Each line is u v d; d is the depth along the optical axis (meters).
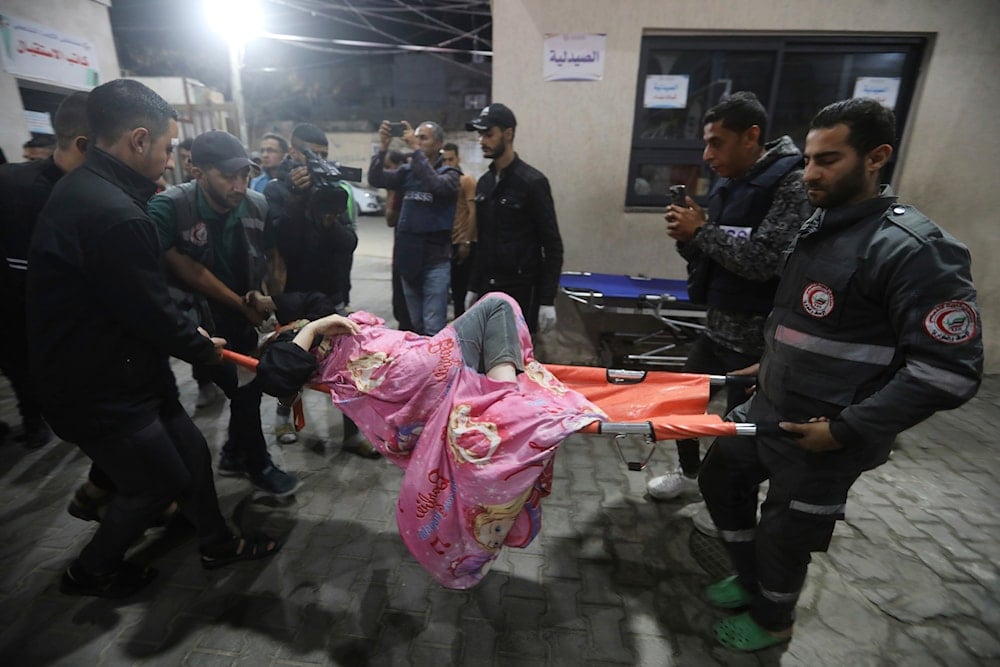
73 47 4.35
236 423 2.45
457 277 4.44
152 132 1.58
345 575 2.08
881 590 2.05
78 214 1.48
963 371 1.21
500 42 3.57
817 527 1.55
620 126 3.70
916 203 3.78
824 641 1.82
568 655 1.76
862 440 1.34
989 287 3.93
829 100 3.74
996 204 3.75
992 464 2.95
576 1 3.47
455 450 1.64
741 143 2.03
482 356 1.89
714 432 1.50
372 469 2.81
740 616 1.82
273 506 2.50
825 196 1.39
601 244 3.96
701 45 3.59
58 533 2.29
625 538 2.33
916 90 3.62
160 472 1.76
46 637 1.78
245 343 2.56
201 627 1.83
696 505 2.57
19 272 2.53
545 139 3.74
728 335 2.22
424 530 1.71
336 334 1.92
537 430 1.59
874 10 3.41
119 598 1.94
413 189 3.35
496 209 3.00
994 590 2.06
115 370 1.63
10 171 2.44
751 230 2.05
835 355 1.43
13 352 2.70
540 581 2.08
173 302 1.66
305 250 2.63
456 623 1.87
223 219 2.34
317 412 3.46
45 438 2.96
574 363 4.25
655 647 1.79
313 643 1.78
